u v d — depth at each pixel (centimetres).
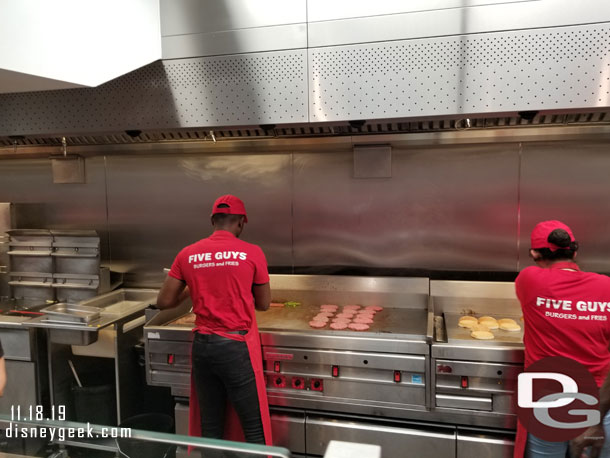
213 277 207
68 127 256
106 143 325
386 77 217
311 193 312
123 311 288
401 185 297
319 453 237
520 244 286
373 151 289
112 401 279
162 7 241
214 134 301
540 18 201
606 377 174
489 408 213
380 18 216
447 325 254
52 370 268
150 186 334
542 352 181
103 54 217
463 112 211
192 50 238
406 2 213
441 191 293
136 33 231
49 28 194
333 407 232
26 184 353
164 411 307
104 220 344
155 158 331
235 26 233
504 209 286
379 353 222
